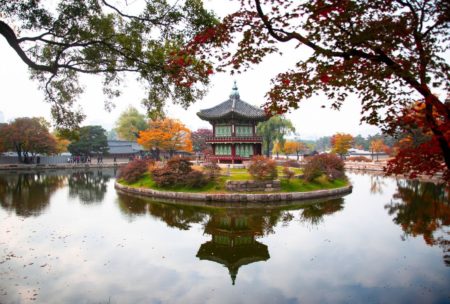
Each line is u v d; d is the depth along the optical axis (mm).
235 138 47625
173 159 36625
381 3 7887
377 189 42438
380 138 109875
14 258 15008
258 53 8484
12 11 12047
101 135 87438
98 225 21641
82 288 12359
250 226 22641
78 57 13602
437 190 40094
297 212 27578
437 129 8023
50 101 16875
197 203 31547
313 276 13984
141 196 35438
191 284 13117
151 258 15812
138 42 12586
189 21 12352
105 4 11984
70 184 44688
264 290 12672
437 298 11945
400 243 18281
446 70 7828
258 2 7633
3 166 67375
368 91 8508
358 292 12484
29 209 26062
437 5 7641
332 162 44250
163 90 13688
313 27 7977
